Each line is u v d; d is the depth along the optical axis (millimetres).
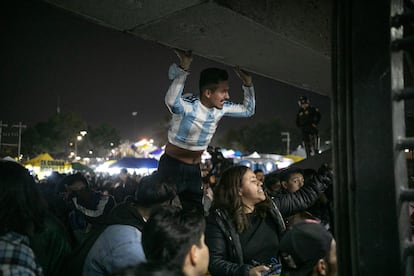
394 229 1473
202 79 3186
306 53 3094
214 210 3029
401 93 1532
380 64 1554
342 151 1619
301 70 3619
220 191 3055
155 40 2893
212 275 2787
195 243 1987
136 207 2643
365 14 1604
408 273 1526
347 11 1638
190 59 3059
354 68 1605
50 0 2365
